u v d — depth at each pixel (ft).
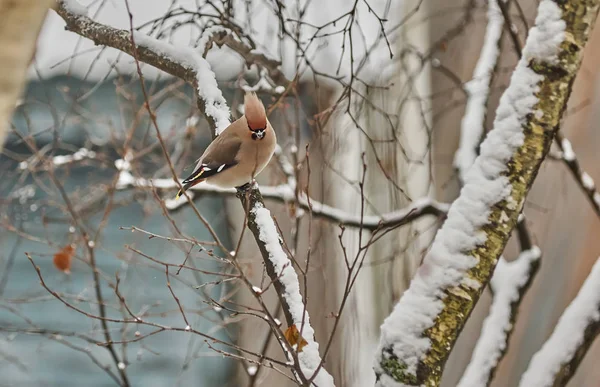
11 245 53.62
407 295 23.16
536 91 24.68
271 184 43.50
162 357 55.98
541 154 24.38
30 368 55.88
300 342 21.53
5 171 50.44
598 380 42.47
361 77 43.14
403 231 51.65
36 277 54.24
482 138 38.68
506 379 46.88
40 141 51.49
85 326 56.49
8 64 14.82
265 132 29.27
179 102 49.52
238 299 49.11
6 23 14.56
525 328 47.39
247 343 50.11
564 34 24.85
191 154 47.91
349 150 44.68
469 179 24.29
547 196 47.65
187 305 54.03
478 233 23.53
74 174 52.11
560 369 26.84
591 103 46.06
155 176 41.75
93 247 36.06
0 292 39.58
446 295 22.93
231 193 40.60
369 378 51.24
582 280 45.27
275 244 23.77
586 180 38.17
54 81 50.75
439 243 23.58
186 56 28.94
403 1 51.75
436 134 52.65
